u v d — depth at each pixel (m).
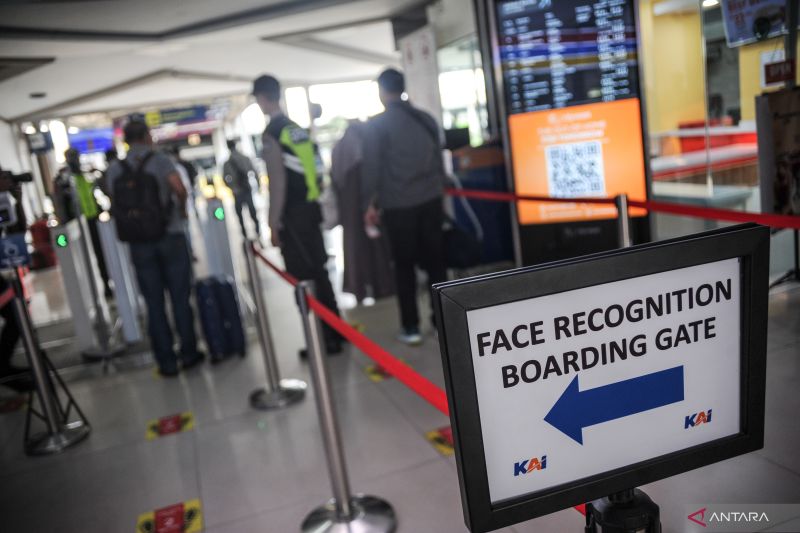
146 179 3.79
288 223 3.83
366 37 7.61
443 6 5.32
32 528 2.51
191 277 4.20
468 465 1.13
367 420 3.06
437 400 1.55
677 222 4.64
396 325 4.52
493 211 5.02
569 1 4.42
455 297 1.07
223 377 3.97
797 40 3.57
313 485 2.54
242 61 8.14
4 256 3.05
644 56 4.53
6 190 3.21
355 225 4.62
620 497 1.32
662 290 1.21
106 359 4.53
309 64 8.75
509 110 4.65
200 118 14.20
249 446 2.97
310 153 3.83
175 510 2.49
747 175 4.02
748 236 1.22
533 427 1.18
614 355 1.20
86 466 3.00
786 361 2.86
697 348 1.25
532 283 1.11
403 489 2.41
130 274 5.77
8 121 10.19
